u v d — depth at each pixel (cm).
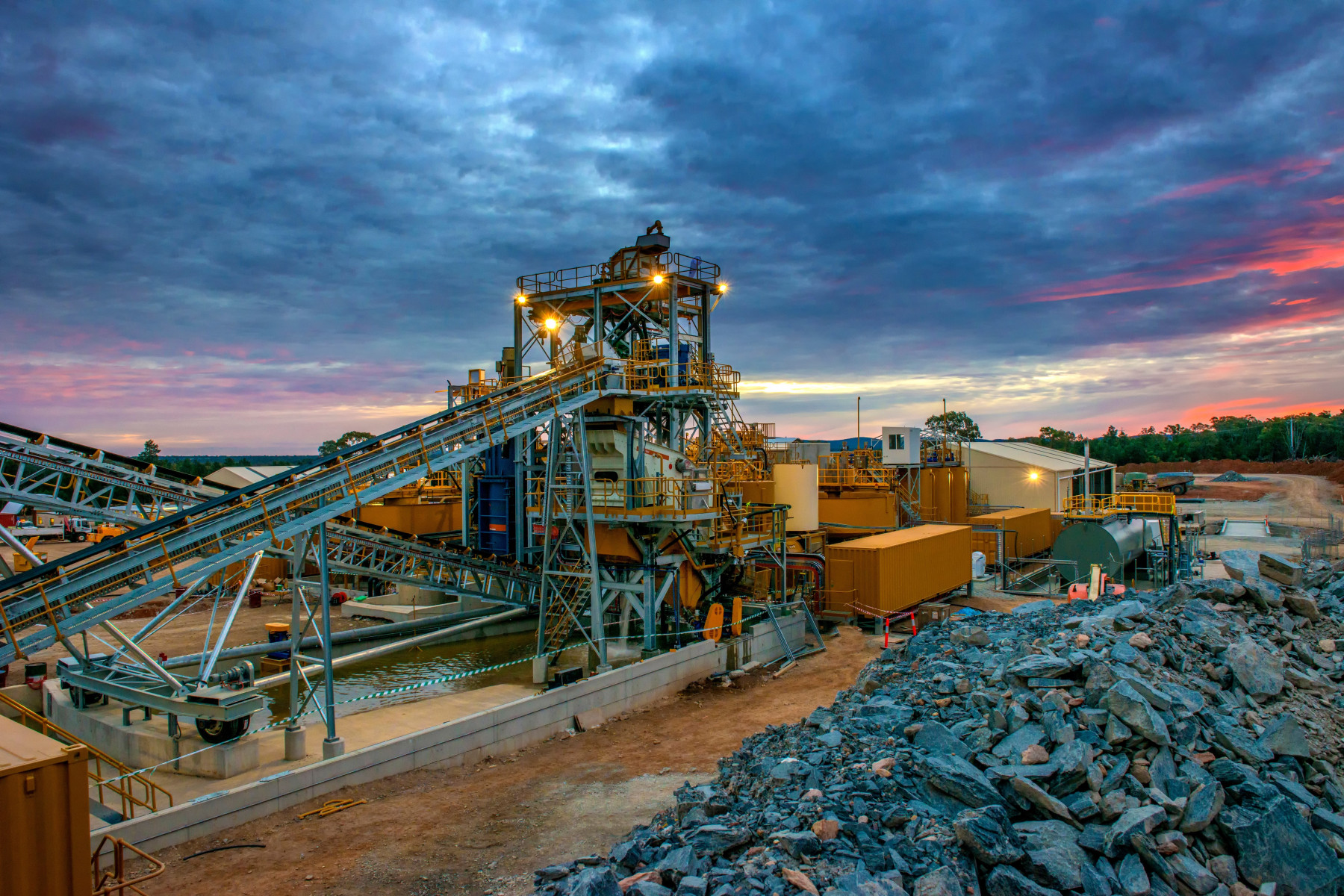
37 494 2389
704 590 3186
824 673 2809
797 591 3622
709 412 3497
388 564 3319
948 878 898
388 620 3759
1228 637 1405
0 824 757
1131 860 965
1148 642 1332
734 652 2889
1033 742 1145
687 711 2417
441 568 3544
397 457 2342
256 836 1467
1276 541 5456
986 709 1270
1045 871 932
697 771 1811
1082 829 1009
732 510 3219
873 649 3130
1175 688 1208
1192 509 9225
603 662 2603
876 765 1165
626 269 3341
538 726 2127
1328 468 15525
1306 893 923
